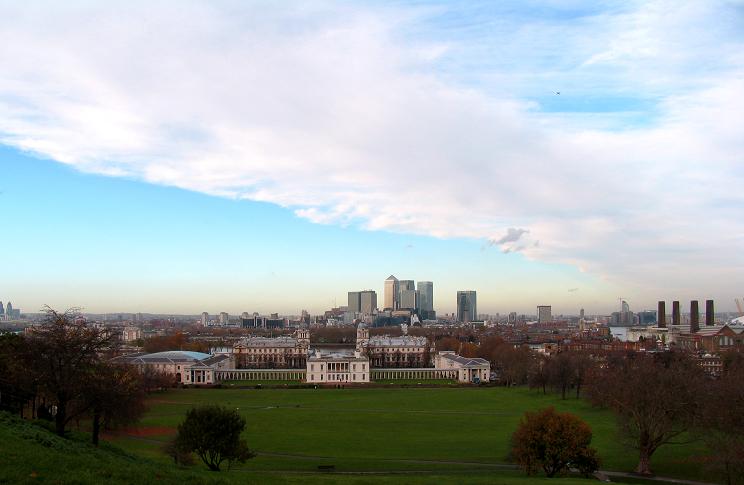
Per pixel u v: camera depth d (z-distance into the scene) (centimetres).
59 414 12269
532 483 11300
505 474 13625
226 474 9881
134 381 15875
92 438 12925
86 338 12925
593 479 12825
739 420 13450
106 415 13500
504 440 18125
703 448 16725
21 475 6819
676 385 15525
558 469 13300
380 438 18388
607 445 17525
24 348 12900
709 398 15250
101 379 12750
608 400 18275
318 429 19975
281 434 19000
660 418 14812
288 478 10519
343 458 15412
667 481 13750
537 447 13238
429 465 14638
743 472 12325
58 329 12638
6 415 10212
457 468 14338
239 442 12900
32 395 14288
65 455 8025
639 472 14625
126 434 17900
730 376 18112
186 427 12581
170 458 13462
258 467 14162
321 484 10069
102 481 7119
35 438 8825
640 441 15000
